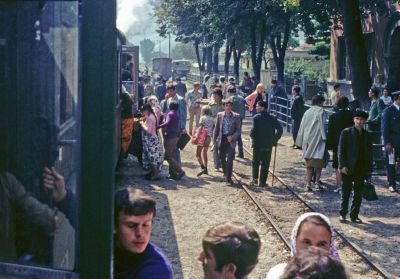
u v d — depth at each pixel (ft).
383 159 54.85
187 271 29.81
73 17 9.53
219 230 10.05
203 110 54.03
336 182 48.80
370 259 31.68
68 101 9.66
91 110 9.53
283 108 90.38
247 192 46.98
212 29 146.72
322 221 13.44
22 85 9.89
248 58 246.88
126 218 10.91
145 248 11.39
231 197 46.11
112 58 9.47
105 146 9.54
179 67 311.27
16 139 10.04
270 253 32.63
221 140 51.03
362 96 72.28
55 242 9.89
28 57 9.84
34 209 10.00
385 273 29.19
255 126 49.78
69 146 9.69
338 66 127.24
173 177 52.24
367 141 38.32
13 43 9.90
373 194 42.34
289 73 185.88
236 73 183.32
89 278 9.72
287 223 38.86
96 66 9.47
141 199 10.95
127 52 70.59
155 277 11.09
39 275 9.89
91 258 9.70
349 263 31.32
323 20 109.91
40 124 9.88
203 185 50.34
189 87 224.53
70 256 9.81
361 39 72.49
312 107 47.60
